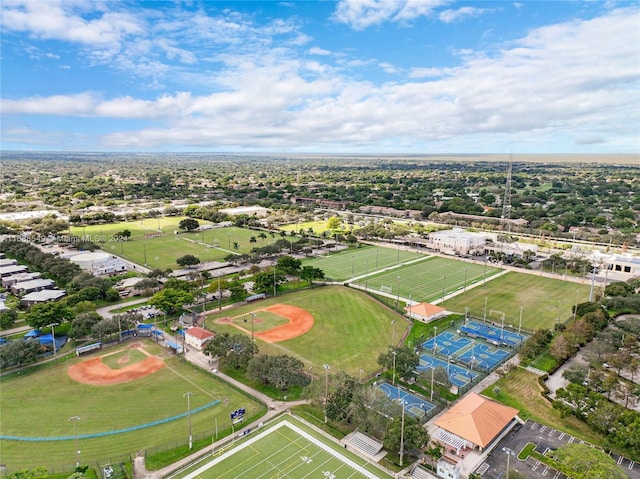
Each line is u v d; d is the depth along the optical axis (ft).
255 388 380.78
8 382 386.52
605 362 410.11
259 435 313.94
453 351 457.68
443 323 530.27
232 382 390.01
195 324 517.96
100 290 597.11
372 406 317.42
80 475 250.98
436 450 286.87
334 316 549.95
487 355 449.89
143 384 384.47
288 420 333.62
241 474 274.16
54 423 326.85
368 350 455.22
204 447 300.20
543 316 553.64
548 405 355.56
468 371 414.82
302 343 469.98
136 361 427.33
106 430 319.06
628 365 385.09
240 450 297.33
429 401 360.89
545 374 400.67
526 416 338.75
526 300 615.16
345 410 325.01
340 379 350.64
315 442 306.96
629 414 304.09
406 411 344.49
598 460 256.11
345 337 487.20
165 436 312.91
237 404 355.77
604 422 307.58
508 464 262.88
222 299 607.37
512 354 449.48
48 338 471.21
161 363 423.64
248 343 410.31
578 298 622.13
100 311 557.33
